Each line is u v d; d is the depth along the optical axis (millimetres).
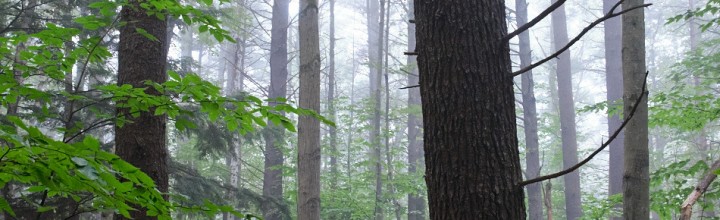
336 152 18047
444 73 3457
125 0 3896
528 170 15969
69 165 2000
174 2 3854
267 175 18109
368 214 15758
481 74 3422
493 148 3348
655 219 27438
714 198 7535
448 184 3363
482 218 3275
